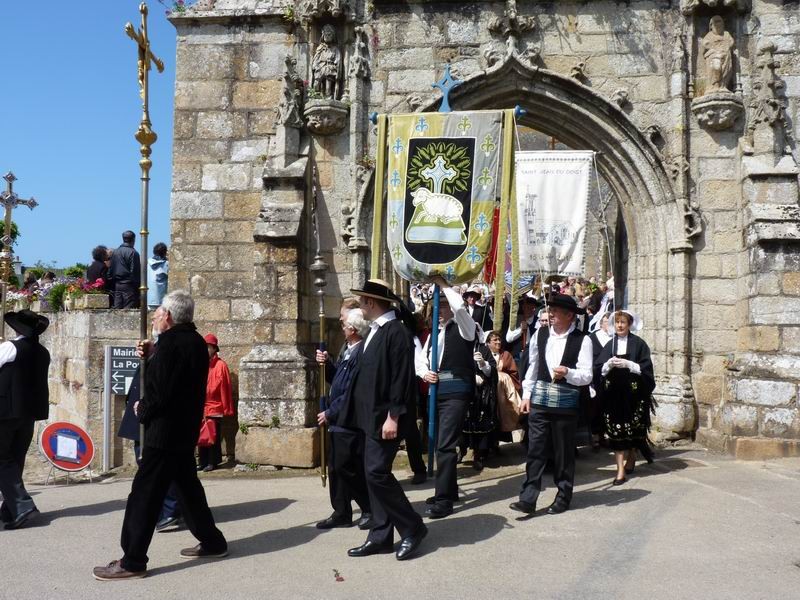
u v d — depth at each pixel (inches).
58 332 574.9
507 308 418.6
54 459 372.2
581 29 428.5
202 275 429.1
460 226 318.0
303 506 294.7
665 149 423.2
